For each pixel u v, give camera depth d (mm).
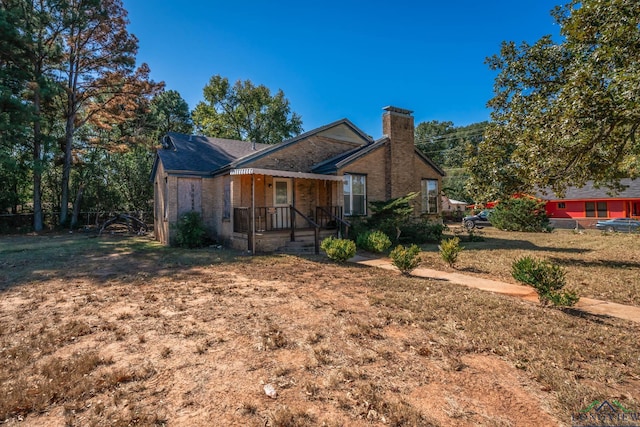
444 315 4797
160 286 6637
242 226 12102
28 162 19797
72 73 22125
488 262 9484
